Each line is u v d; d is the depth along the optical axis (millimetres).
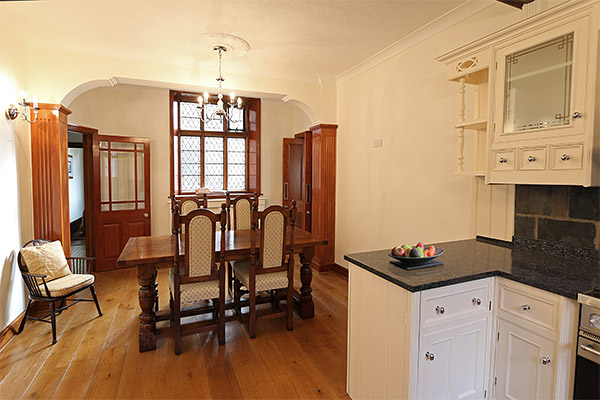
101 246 4723
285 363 2418
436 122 2900
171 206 4586
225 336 2824
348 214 4340
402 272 1700
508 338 1698
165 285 4164
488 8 2422
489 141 2072
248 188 6023
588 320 1370
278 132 6105
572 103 1654
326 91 4477
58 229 3271
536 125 1831
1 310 2617
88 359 2441
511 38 1926
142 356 2492
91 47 3268
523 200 2236
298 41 3168
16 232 2879
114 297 3697
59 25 2818
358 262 1900
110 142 4723
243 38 3096
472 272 1701
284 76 4234
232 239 3252
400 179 3363
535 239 2174
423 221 3080
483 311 1725
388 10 2582
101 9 2545
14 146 2852
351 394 2020
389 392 1685
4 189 2674
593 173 1590
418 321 1538
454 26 2697
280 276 2912
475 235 2580
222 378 2232
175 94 5266
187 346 2654
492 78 2041
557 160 1730
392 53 3383
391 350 1663
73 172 8070
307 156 5445
